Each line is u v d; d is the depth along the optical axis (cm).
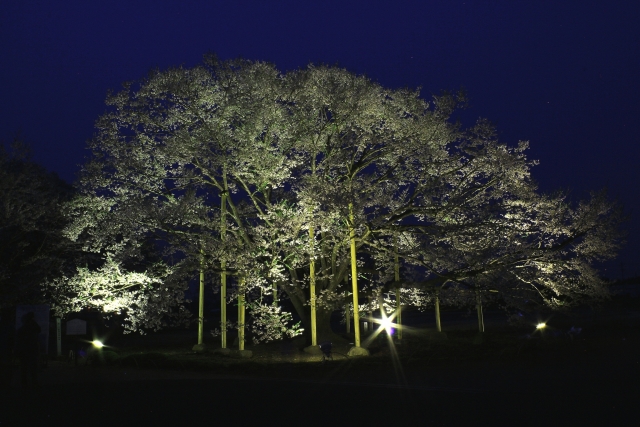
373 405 1048
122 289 2461
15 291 2670
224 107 2320
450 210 2331
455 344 2297
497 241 2338
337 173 2503
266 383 1400
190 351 2497
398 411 980
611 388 1205
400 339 2680
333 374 1597
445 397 1118
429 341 2581
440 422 880
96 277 2397
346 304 2969
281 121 2386
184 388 1317
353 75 2386
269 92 2330
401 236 2588
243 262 2197
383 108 2417
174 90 2294
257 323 2244
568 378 1384
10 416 986
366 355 2070
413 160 2453
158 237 2380
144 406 1075
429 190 2377
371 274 2830
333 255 2383
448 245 2503
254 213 2641
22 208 2706
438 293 2472
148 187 2483
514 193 2412
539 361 1772
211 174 2442
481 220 2420
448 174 2405
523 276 2370
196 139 2333
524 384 1295
